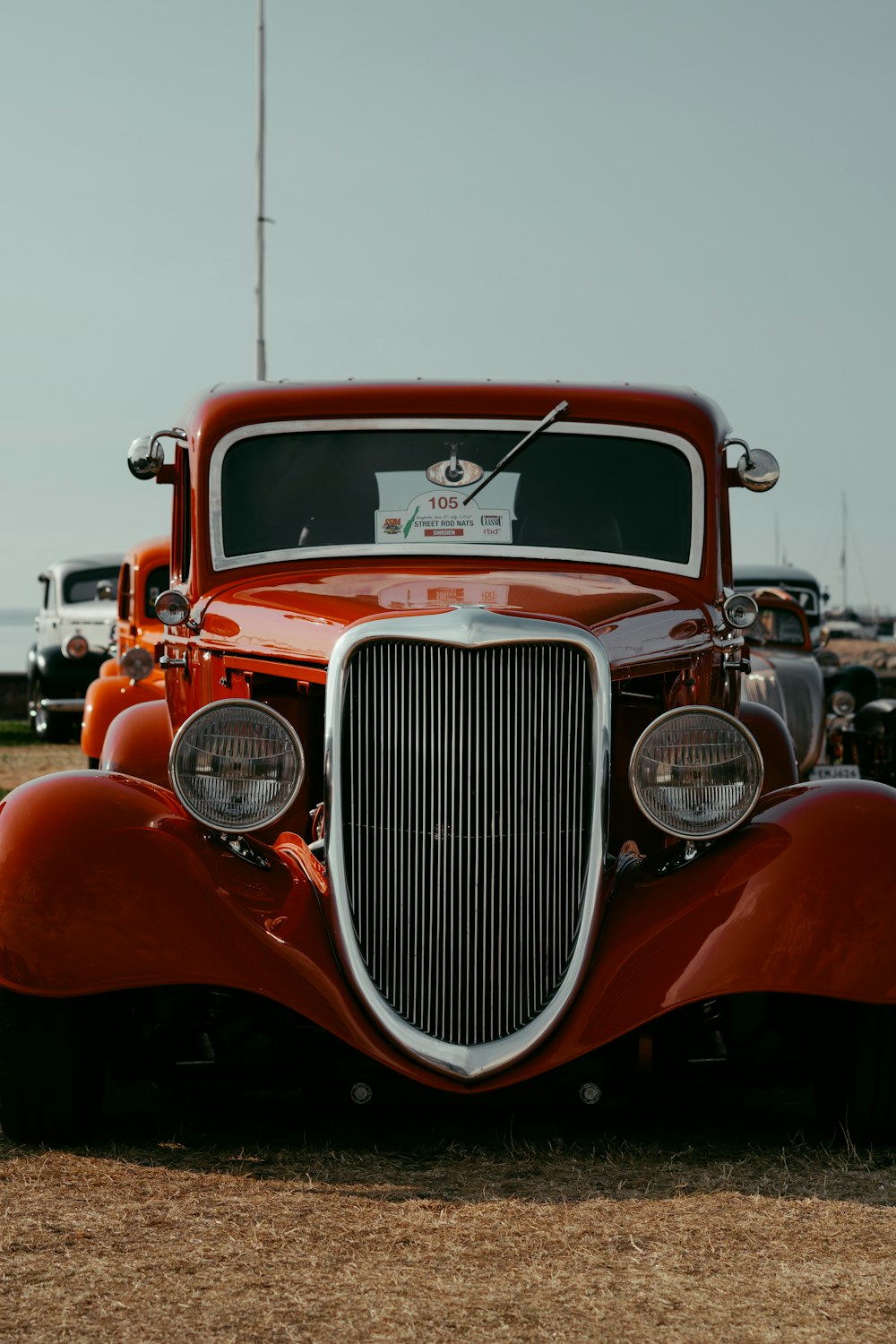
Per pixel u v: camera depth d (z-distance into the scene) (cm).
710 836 439
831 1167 429
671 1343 310
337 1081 427
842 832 432
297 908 438
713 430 571
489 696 427
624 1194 404
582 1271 349
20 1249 361
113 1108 496
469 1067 422
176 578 610
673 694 488
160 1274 346
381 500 560
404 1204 395
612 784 480
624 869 454
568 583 517
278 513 561
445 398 570
